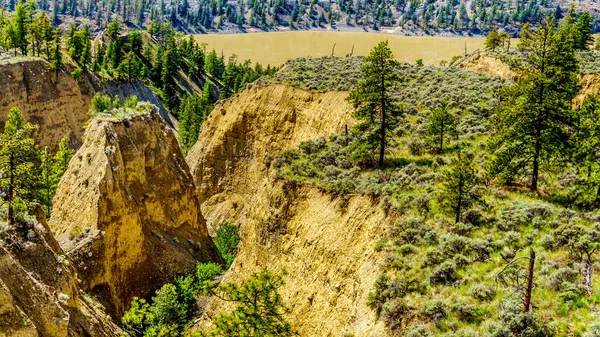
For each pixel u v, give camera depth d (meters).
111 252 46.28
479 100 49.84
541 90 32.00
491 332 19.88
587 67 61.88
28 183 33.69
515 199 31.41
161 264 51.25
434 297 23.47
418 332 21.25
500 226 27.88
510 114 33.09
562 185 32.53
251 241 40.53
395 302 23.75
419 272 25.69
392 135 43.22
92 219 45.81
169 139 61.28
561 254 24.20
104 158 48.91
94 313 35.09
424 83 59.19
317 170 40.19
